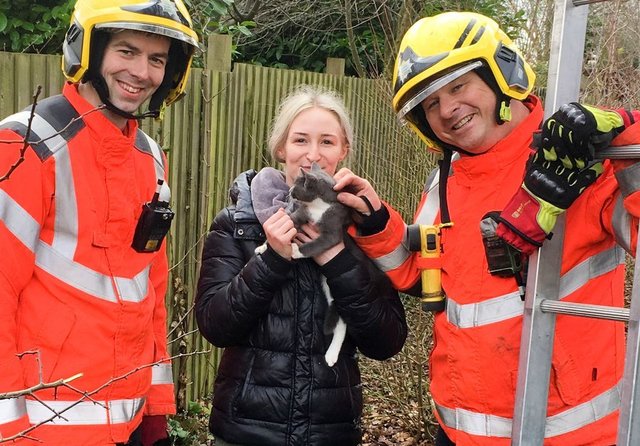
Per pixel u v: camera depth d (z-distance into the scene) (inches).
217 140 179.3
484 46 82.7
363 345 97.2
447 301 89.0
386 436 176.2
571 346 79.8
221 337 92.8
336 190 91.9
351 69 350.9
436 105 87.0
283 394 91.0
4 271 75.4
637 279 68.0
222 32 243.3
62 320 80.3
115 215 84.3
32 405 79.3
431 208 97.0
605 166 77.5
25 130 78.2
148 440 97.3
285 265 89.0
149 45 83.7
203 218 174.4
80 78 81.7
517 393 77.5
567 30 76.0
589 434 79.4
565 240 79.3
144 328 88.9
